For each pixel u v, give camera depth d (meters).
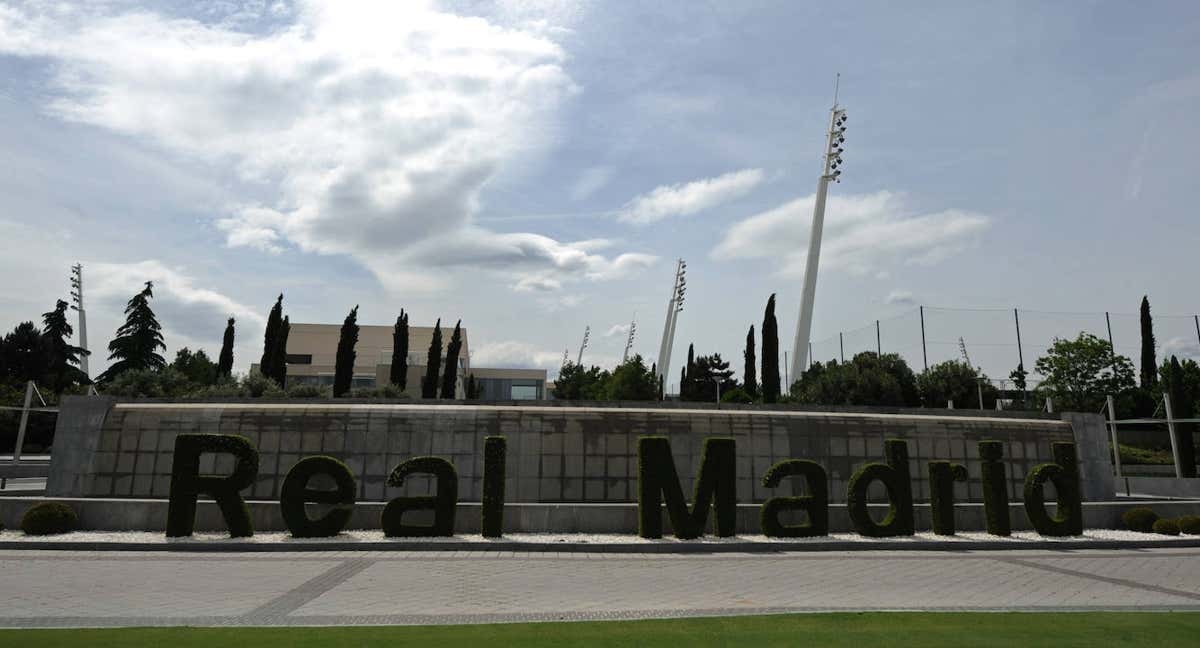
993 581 14.38
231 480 17.98
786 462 19.77
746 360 63.97
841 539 19.12
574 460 23.33
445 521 18.58
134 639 9.02
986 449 20.86
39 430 51.41
